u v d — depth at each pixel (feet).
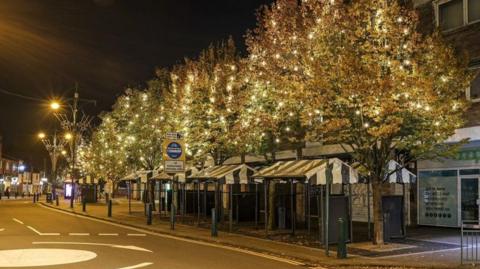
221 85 88.53
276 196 84.69
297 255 52.24
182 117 94.12
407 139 57.57
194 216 108.68
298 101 62.03
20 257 50.57
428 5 79.82
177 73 108.17
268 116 72.64
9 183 338.34
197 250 57.16
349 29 58.18
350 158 87.81
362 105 53.31
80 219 106.01
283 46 69.62
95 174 179.42
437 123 55.31
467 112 73.36
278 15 72.13
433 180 80.38
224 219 96.22
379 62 54.80
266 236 68.64
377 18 55.77
